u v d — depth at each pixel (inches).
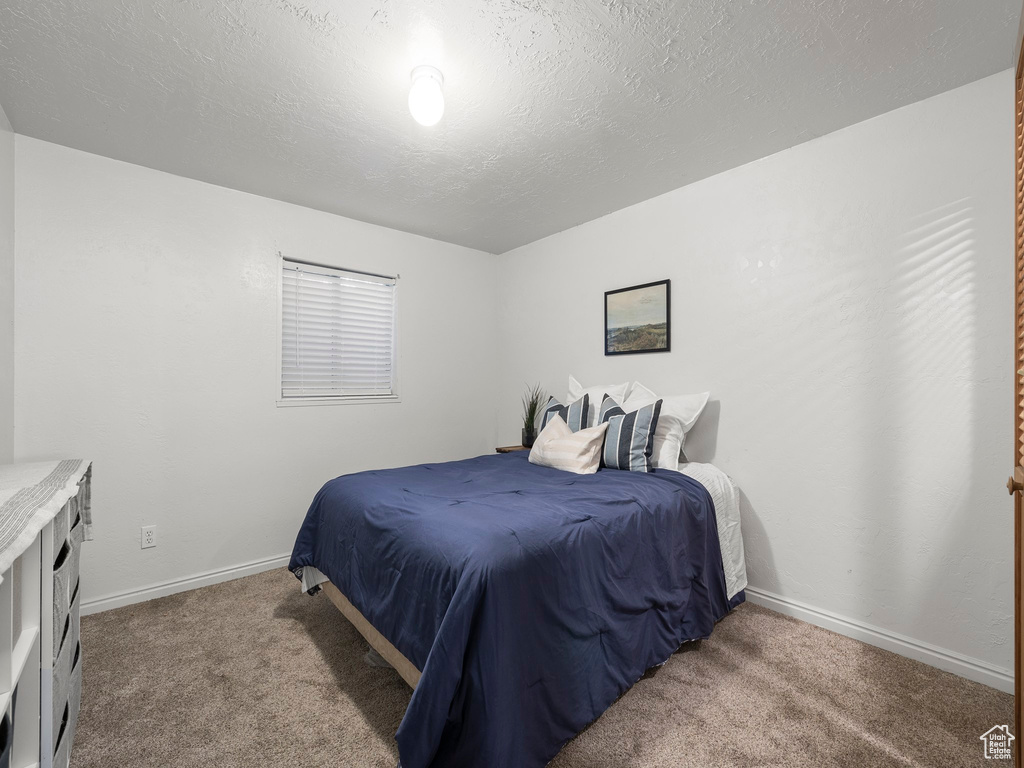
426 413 144.3
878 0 54.2
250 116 78.1
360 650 76.7
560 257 138.9
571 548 58.1
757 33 59.5
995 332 68.0
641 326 116.0
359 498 76.3
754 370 95.0
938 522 72.8
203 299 103.6
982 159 69.1
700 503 82.5
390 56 63.4
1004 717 60.4
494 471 96.3
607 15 56.4
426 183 104.7
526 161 94.3
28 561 41.2
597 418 108.8
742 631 82.8
